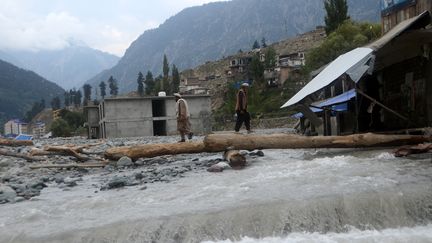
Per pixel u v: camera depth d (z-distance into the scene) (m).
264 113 73.75
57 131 103.50
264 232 5.57
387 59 14.23
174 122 60.28
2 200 8.12
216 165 10.27
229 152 11.29
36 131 173.88
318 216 5.76
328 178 7.70
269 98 90.31
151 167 12.00
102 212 6.68
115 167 12.40
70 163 13.84
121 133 58.12
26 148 21.36
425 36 11.95
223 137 11.61
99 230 5.59
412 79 13.69
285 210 5.82
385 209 5.86
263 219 5.73
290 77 95.88
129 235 5.50
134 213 6.32
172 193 7.69
